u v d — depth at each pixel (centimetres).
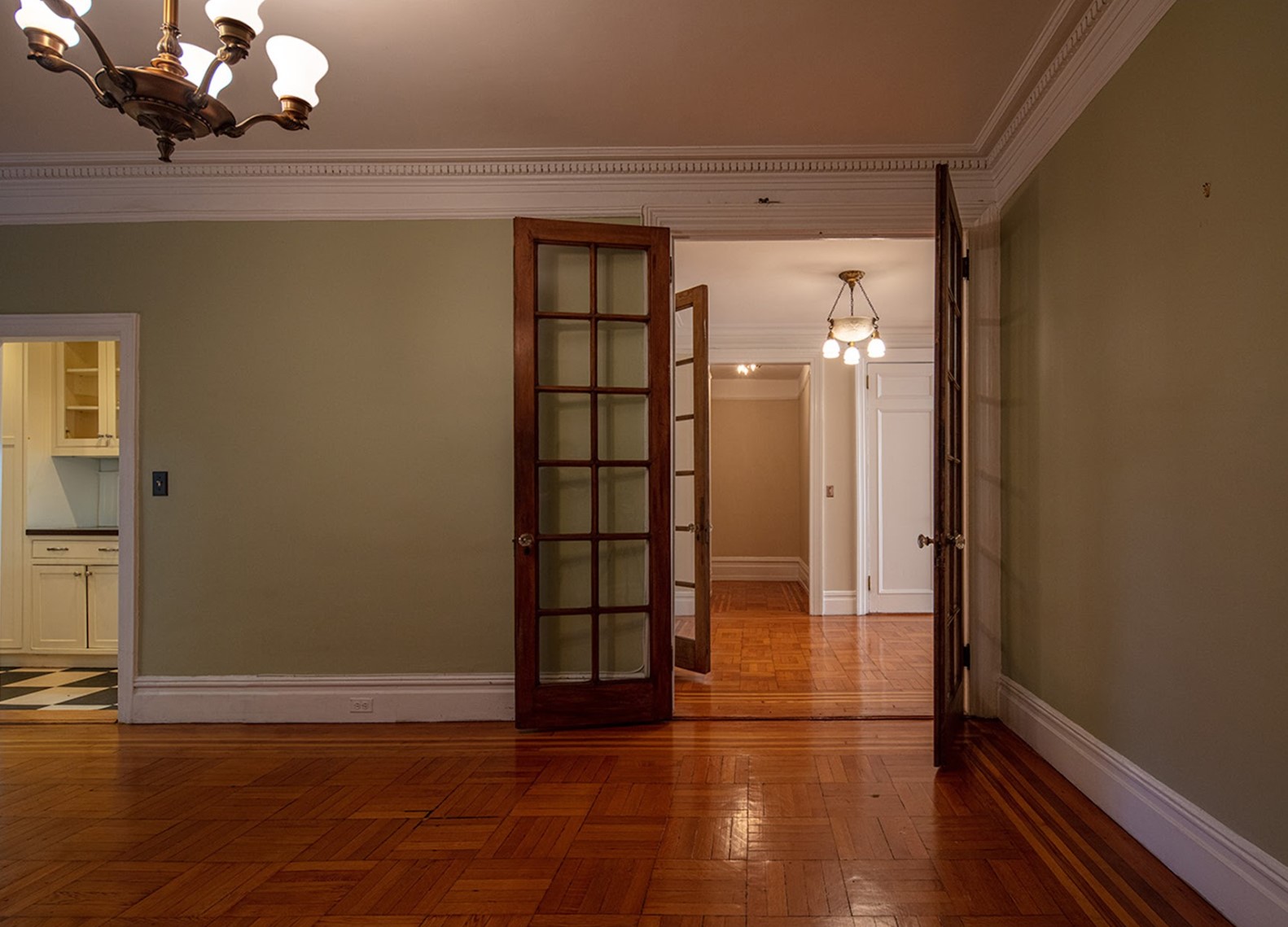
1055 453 322
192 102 200
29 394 541
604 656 398
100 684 482
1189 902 215
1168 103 237
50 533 526
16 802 293
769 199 401
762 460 1008
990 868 235
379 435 401
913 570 748
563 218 405
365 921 208
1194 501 222
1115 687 269
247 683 398
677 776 315
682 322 727
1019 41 295
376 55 304
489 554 399
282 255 404
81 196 403
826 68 315
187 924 207
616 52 302
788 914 210
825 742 357
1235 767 204
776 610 769
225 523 400
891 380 749
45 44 190
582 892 223
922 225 398
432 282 404
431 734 374
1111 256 273
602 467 399
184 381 402
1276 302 188
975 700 389
